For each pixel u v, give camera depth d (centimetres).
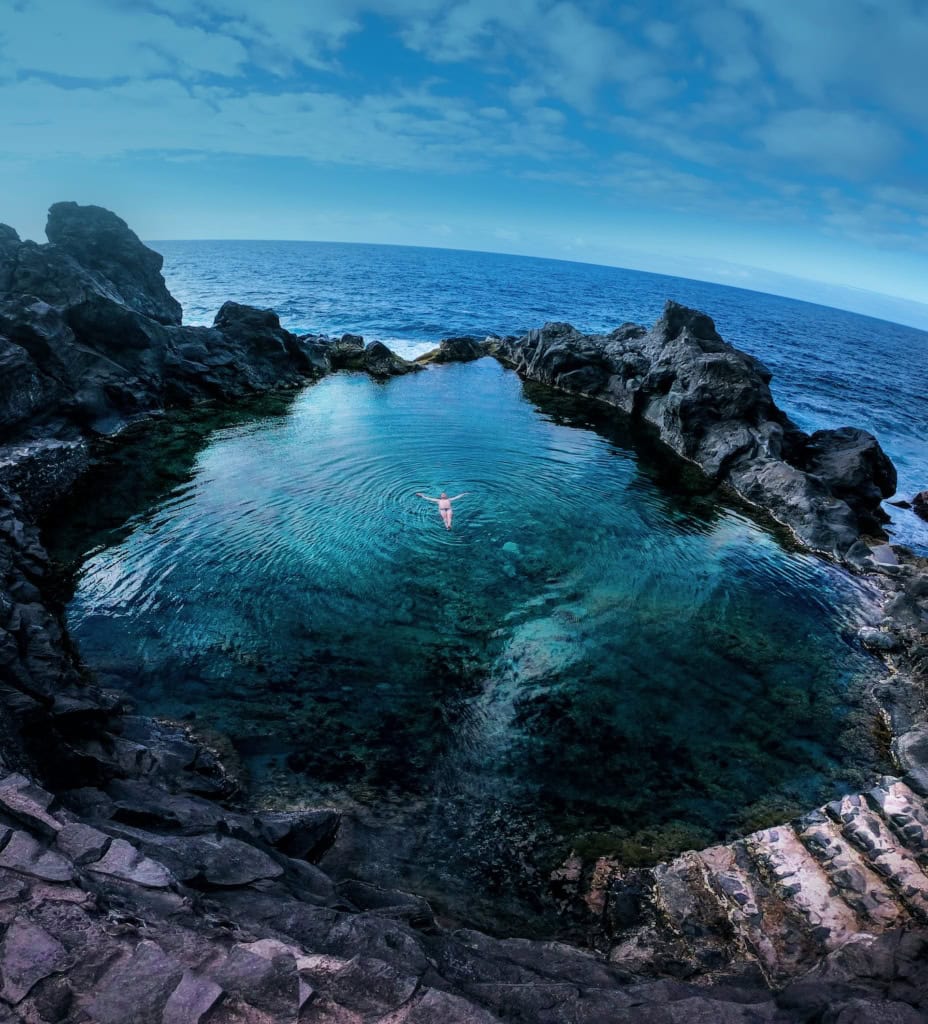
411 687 1367
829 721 1348
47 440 2353
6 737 805
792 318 14600
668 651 1548
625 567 1927
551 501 2350
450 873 951
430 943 693
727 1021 566
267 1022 478
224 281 9488
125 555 1812
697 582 1881
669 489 2622
